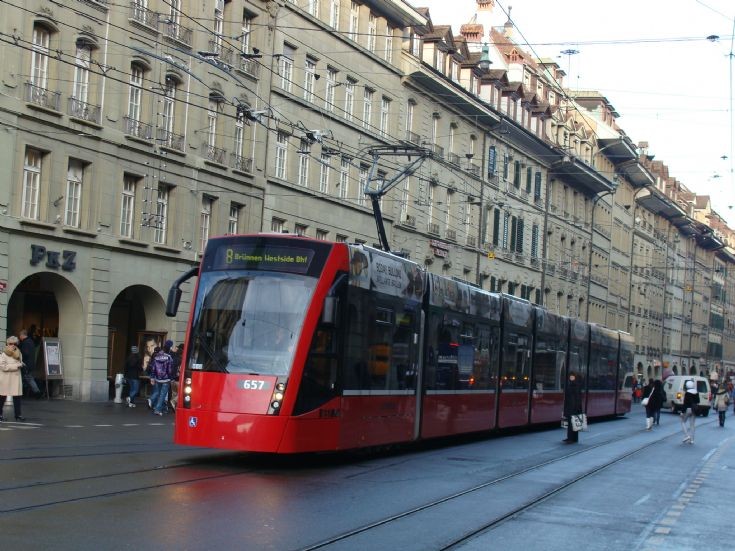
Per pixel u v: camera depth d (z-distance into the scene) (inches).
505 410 1132.5
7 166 1180.5
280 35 1688.0
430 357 889.5
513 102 2655.0
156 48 1412.4
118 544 384.2
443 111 2277.3
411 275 841.5
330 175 1861.5
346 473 683.4
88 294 1322.6
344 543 425.7
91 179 1316.4
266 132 1670.8
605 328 1716.3
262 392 653.9
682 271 4510.3
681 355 4471.0
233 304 679.7
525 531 485.4
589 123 3437.5
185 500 504.1
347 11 1888.5
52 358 1270.9
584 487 681.6
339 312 698.8
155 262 1445.6
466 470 752.3
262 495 542.6
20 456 644.7
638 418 1924.2
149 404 1179.3
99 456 681.0
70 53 1264.8
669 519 546.0
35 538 386.0
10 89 1179.9
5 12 1166.3
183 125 1482.5
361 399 735.7
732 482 764.6
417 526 481.7
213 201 1563.7
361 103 1942.7
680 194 4699.8
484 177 2481.5
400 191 2106.3
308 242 692.1
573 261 3127.5
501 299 1125.7
